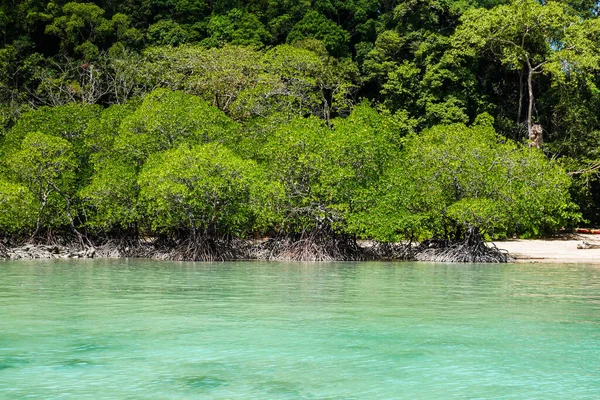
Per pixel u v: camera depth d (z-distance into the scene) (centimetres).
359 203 3062
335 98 5322
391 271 2511
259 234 3650
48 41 6444
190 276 2253
